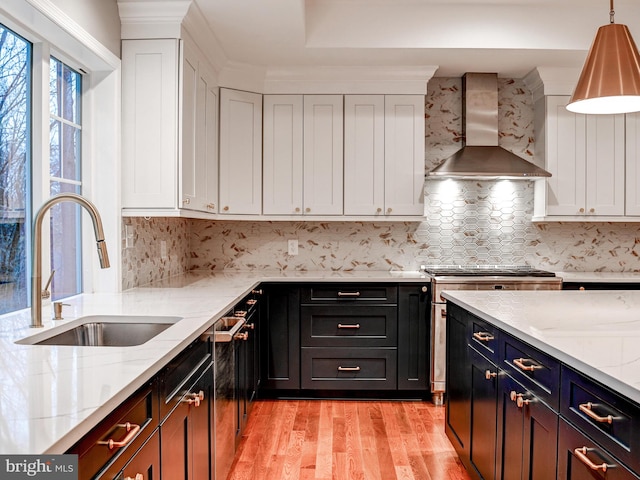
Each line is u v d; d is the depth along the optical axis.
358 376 3.43
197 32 2.79
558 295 2.47
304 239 3.96
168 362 1.41
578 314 1.94
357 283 3.41
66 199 1.66
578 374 1.33
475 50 3.27
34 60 2.07
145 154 2.59
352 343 3.42
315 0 3.12
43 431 0.85
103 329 1.92
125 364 1.25
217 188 3.43
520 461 1.71
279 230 3.96
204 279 3.32
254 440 2.77
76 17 2.10
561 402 1.42
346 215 3.63
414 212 3.62
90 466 0.96
